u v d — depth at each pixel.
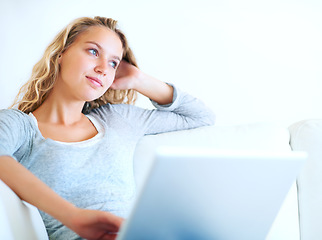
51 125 1.48
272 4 2.30
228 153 0.80
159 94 1.71
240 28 2.30
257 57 2.31
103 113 1.61
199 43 2.30
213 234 0.91
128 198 1.44
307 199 1.42
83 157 1.41
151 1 2.27
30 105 1.53
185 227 0.86
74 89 1.48
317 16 2.31
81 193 1.38
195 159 0.76
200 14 2.29
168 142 1.55
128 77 1.68
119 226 0.99
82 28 1.54
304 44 2.31
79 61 1.49
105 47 1.52
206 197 0.83
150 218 0.80
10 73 2.22
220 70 2.30
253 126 1.55
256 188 0.88
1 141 1.22
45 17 2.24
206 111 1.73
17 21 2.22
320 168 1.43
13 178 1.08
